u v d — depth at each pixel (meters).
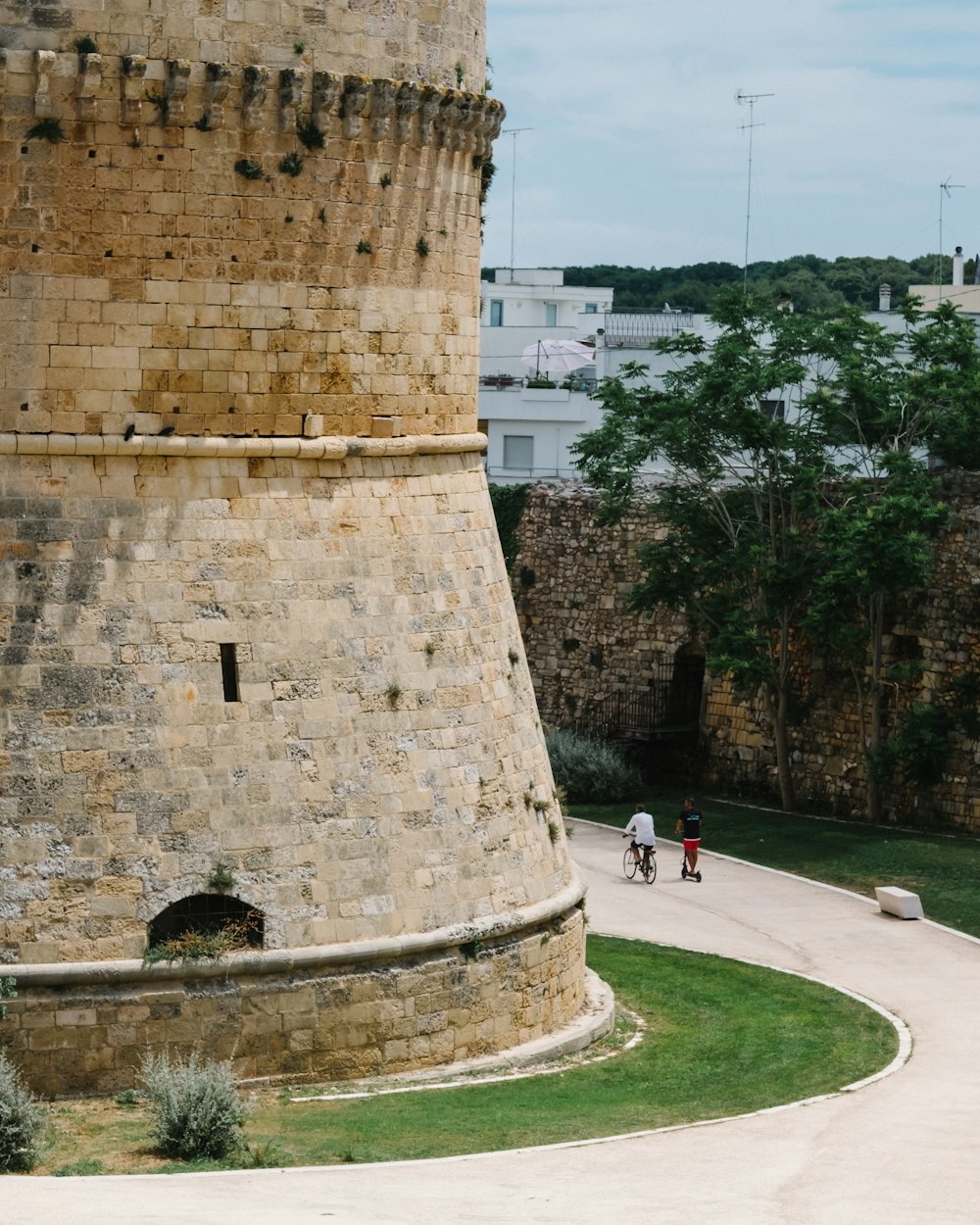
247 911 29.48
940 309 57.75
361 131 30.86
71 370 29.25
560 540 66.50
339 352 31.00
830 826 55.59
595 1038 33.88
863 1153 26.28
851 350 57.81
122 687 29.08
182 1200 21.97
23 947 28.34
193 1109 25.70
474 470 34.28
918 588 55.09
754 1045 34.28
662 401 59.34
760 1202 23.02
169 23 29.38
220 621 29.73
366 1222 21.02
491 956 31.62
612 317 101.88
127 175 29.31
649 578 59.47
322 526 30.83
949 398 55.28
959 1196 23.88
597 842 54.62
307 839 29.80
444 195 32.72
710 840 54.34
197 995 28.94
